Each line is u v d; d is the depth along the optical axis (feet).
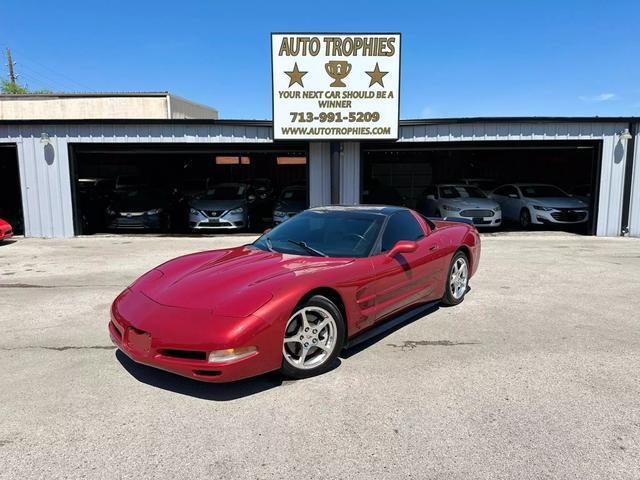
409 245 14.06
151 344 10.65
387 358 13.20
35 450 8.86
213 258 14.52
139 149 48.26
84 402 10.72
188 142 41.11
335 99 39.93
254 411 10.27
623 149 41.75
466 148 50.88
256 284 11.53
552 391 11.14
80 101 77.15
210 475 8.11
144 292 12.37
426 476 8.04
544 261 28.99
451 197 48.16
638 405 10.45
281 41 39.14
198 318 10.61
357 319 12.98
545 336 15.02
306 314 11.82
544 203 45.85
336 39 39.27
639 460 8.45
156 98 77.61
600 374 12.09
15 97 78.33
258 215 57.72
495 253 32.27
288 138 40.19
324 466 8.34
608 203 42.11
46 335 15.37
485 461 8.45
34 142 40.68
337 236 14.93
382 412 10.19
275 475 8.09
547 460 8.46
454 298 18.53
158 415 10.12
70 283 23.27
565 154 67.26
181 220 55.31
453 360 13.04
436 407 10.39
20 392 11.23
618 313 17.61
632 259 29.76
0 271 26.37
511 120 41.04
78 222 41.93
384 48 39.50
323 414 10.12
